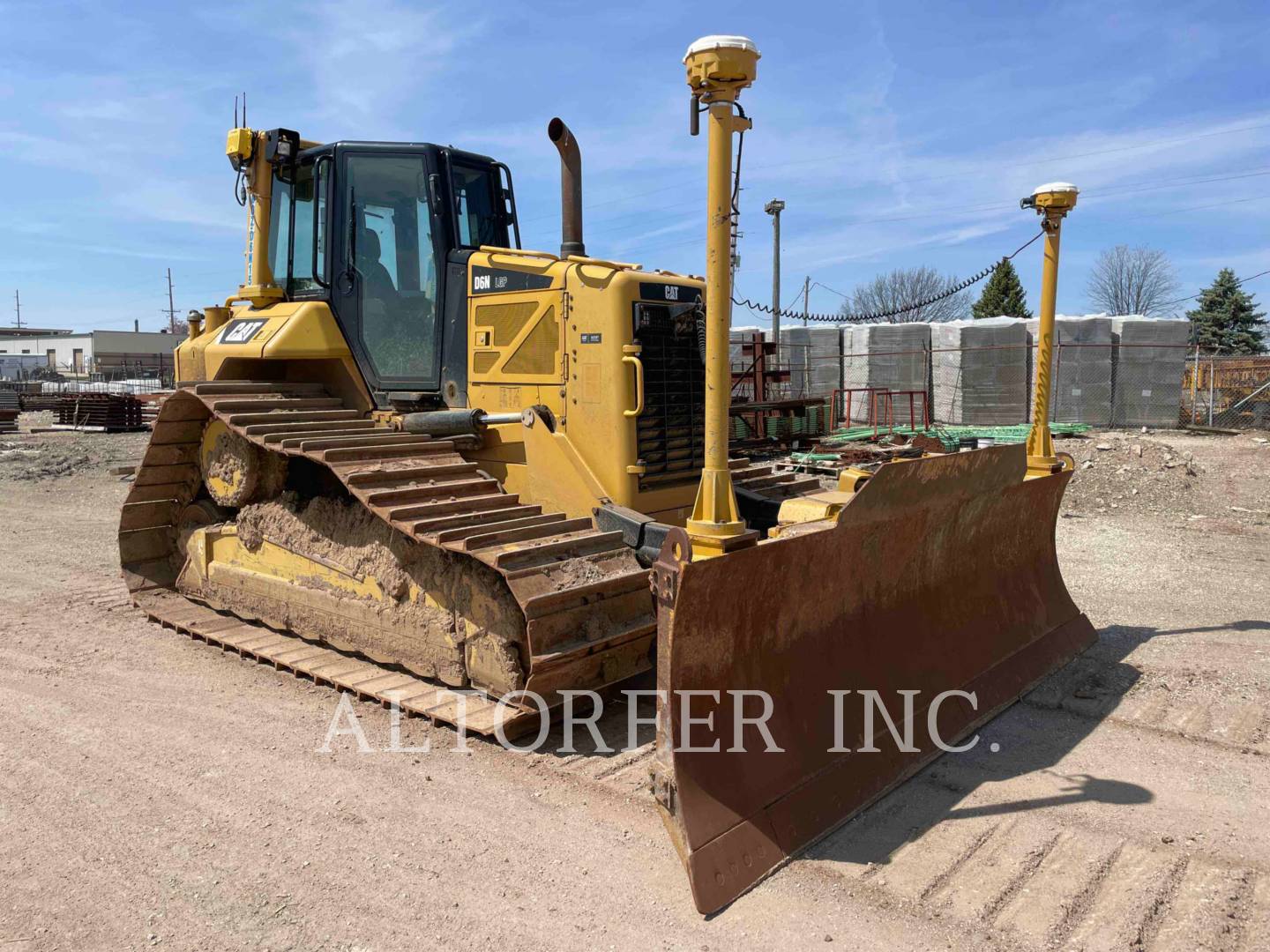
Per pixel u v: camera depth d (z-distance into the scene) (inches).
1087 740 179.6
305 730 186.9
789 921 123.0
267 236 263.9
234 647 230.7
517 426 212.1
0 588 304.0
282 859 138.0
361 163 231.5
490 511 191.8
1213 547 364.2
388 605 205.8
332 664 215.3
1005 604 211.3
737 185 146.0
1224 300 1831.9
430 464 206.4
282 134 245.8
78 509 472.4
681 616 132.0
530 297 210.1
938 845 141.6
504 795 159.0
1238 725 185.8
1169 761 170.7
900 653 174.7
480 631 184.4
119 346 2539.4
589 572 179.2
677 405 212.1
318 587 224.1
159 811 152.7
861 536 163.2
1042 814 150.9
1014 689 197.6
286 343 230.1
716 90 132.9
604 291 197.8
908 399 866.1
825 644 159.5
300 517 229.6
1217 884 130.6
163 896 128.1
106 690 208.8
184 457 268.4
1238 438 705.0
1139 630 249.1
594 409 201.3
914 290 2138.3
